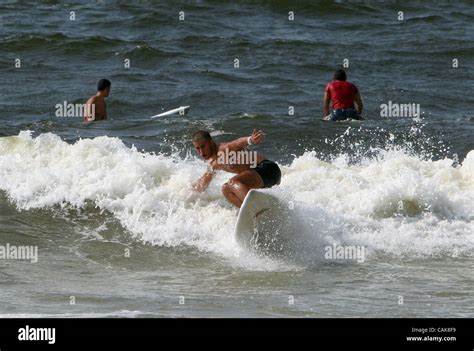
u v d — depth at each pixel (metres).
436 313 15.80
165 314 15.26
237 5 53.94
